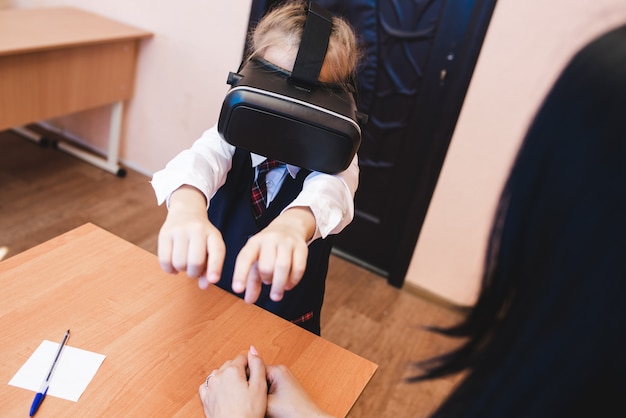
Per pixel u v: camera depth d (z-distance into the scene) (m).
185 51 2.61
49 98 2.32
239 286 0.59
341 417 0.77
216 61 2.55
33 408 0.68
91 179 2.78
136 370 0.77
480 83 2.00
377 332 2.13
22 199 2.45
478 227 2.19
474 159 2.12
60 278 0.92
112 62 2.57
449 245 2.29
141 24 2.66
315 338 0.90
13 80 2.12
